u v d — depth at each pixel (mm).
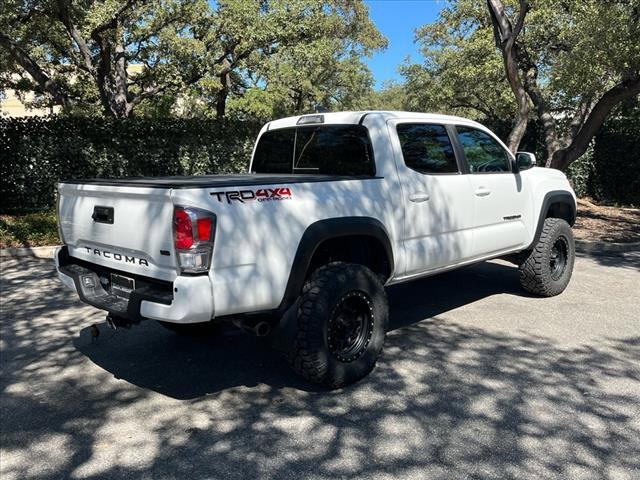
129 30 14281
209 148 14086
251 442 3357
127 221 3664
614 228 11250
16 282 7438
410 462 3109
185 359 4695
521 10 10125
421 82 24250
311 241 3756
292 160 5254
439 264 4926
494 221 5500
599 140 15383
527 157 5816
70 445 3365
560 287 6422
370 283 4066
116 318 4016
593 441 3297
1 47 14258
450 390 4008
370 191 4250
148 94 15812
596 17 9539
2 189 12422
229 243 3414
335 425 3541
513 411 3678
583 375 4234
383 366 4457
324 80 24344
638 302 6191
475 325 5445
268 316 3799
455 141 5172
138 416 3719
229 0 12922
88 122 12789
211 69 14195
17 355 4812
